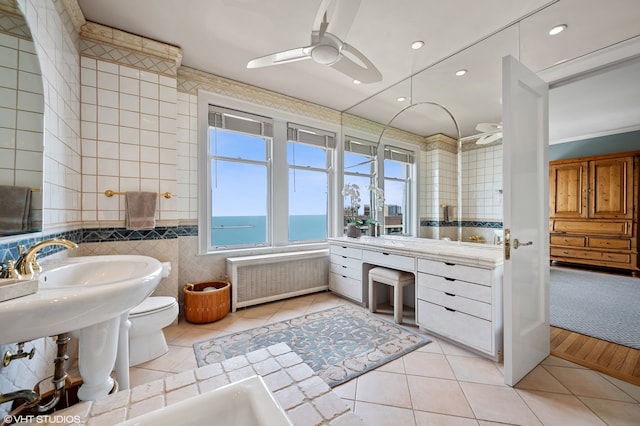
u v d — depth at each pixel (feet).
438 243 8.86
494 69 7.48
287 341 7.10
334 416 2.18
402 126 9.80
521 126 5.48
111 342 3.59
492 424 4.34
